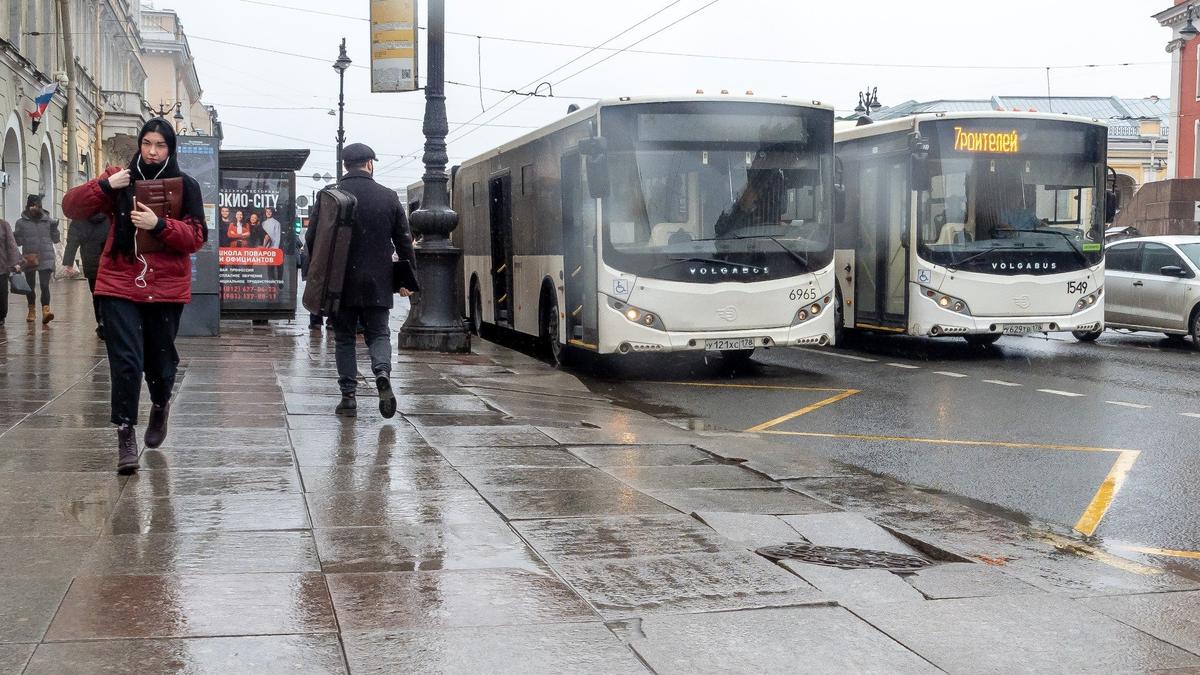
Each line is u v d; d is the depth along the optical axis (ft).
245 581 16.26
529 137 58.23
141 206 22.22
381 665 13.29
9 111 110.32
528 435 29.48
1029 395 43.24
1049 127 58.23
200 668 13.04
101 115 168.45
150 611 14.88
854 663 13.80
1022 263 57.52
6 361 41.75
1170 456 30.66
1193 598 17.03
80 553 17.42
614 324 47.34
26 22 121.90
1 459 23.94
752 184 48.62
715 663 13.66
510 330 65.57
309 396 35.22
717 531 19.98
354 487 22.53
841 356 59.47
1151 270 66.18
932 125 57.41
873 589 16.79
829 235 49.55
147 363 23.73
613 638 14.38
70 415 29.30
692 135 48.19
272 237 64.75
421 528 19.52
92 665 13.03
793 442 32.65
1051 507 24.72
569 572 17.17
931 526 22.06
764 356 59.41
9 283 60.70
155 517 19.62
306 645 13.84
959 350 62.80
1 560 16.99
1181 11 163.53
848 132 64.34
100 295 22.48
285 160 64.54
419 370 45.91
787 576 17.26
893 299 59.67
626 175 47.57
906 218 58.03
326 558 17.54
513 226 61.62
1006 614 15.75
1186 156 164.96
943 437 33.65
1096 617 15.76
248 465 24.23
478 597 15.84
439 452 26.61
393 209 30.78
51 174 132.16
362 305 30.55
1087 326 58.54
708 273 47.91
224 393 35.29
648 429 32.22
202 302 57.21
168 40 284.41
